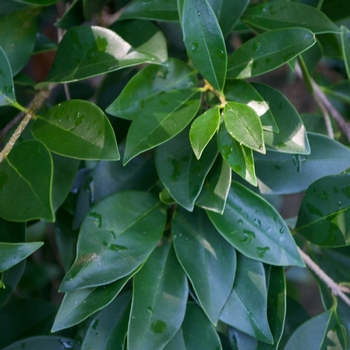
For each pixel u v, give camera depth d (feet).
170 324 2.22
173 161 2.25
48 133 2.23
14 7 2.43
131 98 2.27
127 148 2.19
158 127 2.21
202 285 2.25
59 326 2.18
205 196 2.21
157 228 2.29
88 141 2.19
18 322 2.51
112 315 2.31
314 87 2.62
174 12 2.38
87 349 2.28
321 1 2.44
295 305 2.54
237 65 2.27
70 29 2.30
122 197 2.29
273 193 2.35
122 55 2.25
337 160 2.35
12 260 2.12
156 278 2.26
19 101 2.58
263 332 2.25
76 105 2.23
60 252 2.53
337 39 2.56
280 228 2.25
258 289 2.27
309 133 2.35
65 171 2.32
